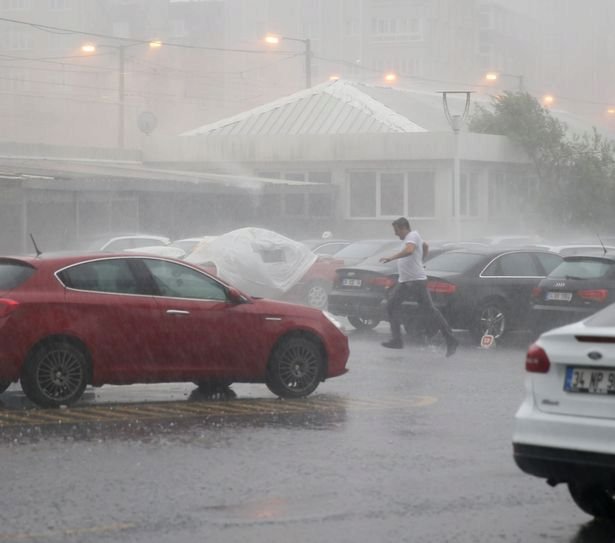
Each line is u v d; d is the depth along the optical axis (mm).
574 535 9484
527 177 68188
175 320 16203
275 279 30859
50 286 15672
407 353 23828
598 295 24453
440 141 59594
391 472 11742
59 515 9844
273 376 16938
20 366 15438
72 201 46031
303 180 63125
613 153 70125
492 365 21688
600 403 9125
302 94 68125
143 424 14508
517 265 26672
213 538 9195
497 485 11227
